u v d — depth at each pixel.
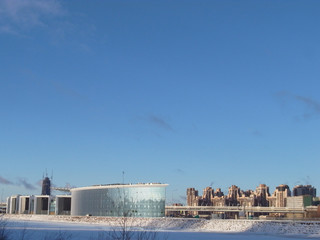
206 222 165.50
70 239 94.94
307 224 137.62
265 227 145.50
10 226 136.25
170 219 178.62
